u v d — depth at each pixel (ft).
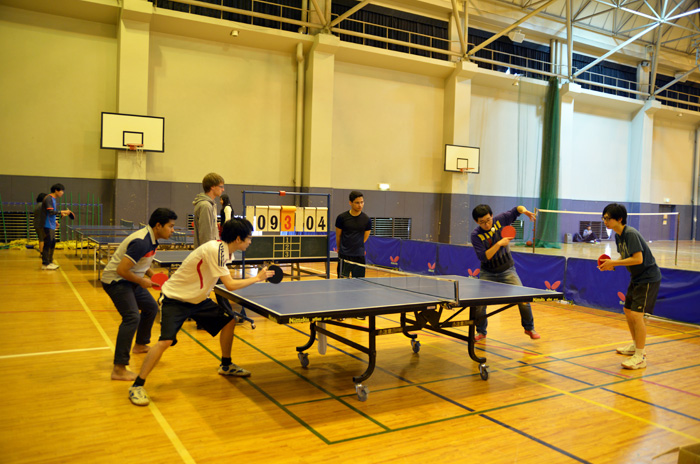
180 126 37.40
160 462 7.30
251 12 36.81
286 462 7.42
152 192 36.68
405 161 46.44
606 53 52.60
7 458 7.26
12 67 32.86
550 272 22.97
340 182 43.45
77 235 32.53
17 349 12.84
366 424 8.93
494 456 7.84
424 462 7.57
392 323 17.78
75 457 7.36
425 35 44.01
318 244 17.40
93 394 9.91
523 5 49.32
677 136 64.90
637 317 12.84
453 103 46.83
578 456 7.91
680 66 62.18
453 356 13.52
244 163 39.68
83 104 34.78
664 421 9.39
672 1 56.18
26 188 33.73
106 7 33.63
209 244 9.66
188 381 10.91
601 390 11.08
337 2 41.70
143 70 34.65
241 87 39.32
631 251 12.66
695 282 18.13
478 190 50.65
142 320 12.50
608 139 58.75
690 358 13.87
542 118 50.42
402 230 46.68
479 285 13.23
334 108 42.78
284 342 14.49
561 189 52.37
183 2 34.60
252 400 9.91
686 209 66.59
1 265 27.32
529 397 10.53
